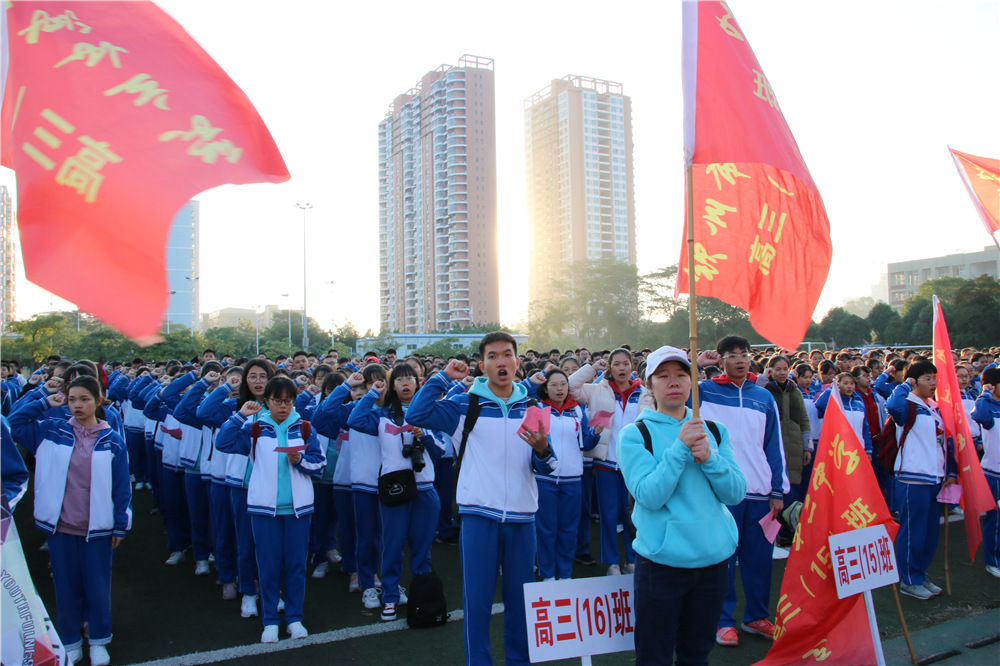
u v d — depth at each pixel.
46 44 2.37
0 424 3.64
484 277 107.69
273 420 4.62
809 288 3.67
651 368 3.15
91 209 2.28
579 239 119.06
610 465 5.84
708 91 3.27
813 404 7.44
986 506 5.34
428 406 3.70
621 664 4.20
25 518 8.03
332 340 66.50
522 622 3.60
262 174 2.55
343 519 5.76
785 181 3.73
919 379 5.46
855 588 3.75
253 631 4.66
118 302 2.24
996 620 4.81
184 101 2.48
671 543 2.88
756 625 4.53
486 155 108.69
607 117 123.12
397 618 4.87
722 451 3.11
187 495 5.96
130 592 5.46
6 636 2.81
